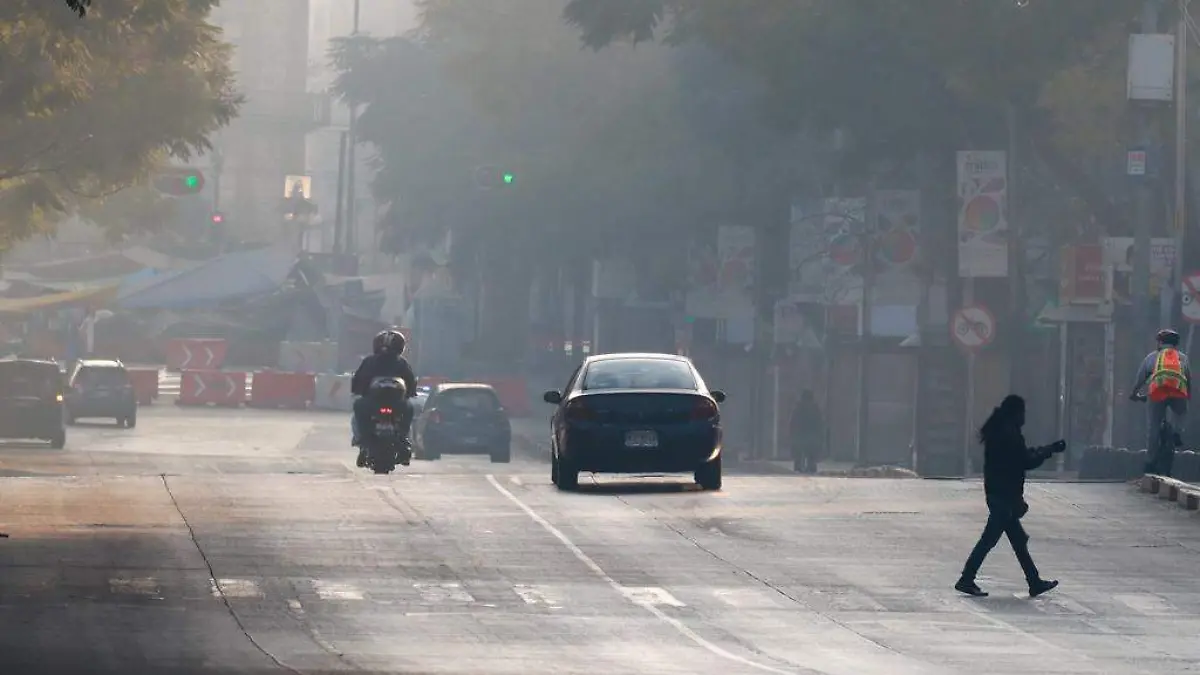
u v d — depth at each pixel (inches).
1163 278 4259.4
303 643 1717.5
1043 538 2618.1
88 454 5152.6
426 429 5580.7
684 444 3021.7
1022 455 2144.4
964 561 2399.1
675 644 1769.2
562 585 2148.1
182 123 5172.2
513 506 2864.2
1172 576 2313.0
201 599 1983.3
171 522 2608.3
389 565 2262.6
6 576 2087.8
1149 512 2891.2
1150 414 3208.7
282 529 2559.1
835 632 1876.2
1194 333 4842.5
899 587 2192.4
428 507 2837.1
